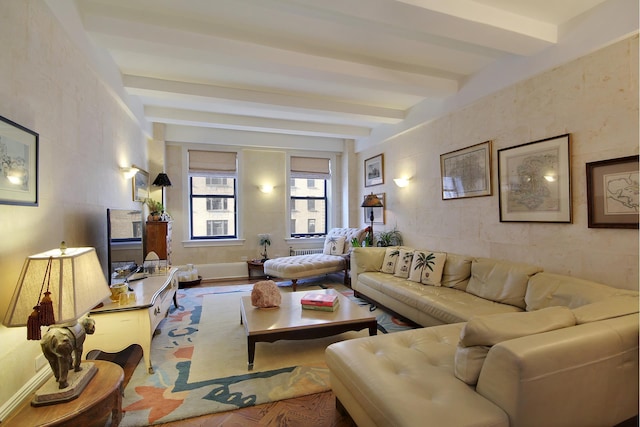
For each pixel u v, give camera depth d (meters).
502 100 3.18
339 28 2.61
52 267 1.37
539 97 2.80
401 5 2.06
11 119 1.56
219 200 5.88
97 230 2.77
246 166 6.00
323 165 6.56
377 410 1.33
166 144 5.45
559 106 2.64
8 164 1.50
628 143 2.19
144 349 2.31
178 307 3.91
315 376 2.27
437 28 2.34
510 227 3.13
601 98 2.34
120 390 1.57
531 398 1.19
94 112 2.72
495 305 2.69
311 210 6.57
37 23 1.80
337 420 1.80
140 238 3.39
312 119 5.32
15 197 1.56
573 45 2.47
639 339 1.43
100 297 1.56
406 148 4.86
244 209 5.97
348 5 2.06
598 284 2.20
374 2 2.03
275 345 2.81
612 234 2.30
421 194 4.52
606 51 2.30
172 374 2.30
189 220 5.64
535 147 2.84
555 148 2.66
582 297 2.14
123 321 2.27
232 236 5.95
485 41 2.54
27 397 1.56
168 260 4.23
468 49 2.98
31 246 1.73
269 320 2.55
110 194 3.14
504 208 3.17
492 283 2.90
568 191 2.57
